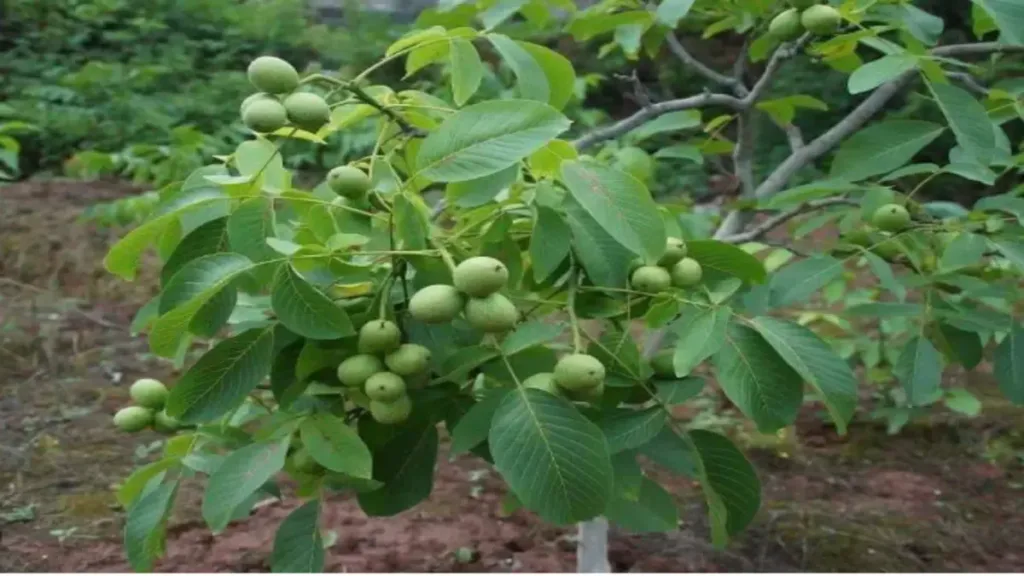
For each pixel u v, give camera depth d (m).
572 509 1.49
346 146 6.26
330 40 8.95
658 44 2.93
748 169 2.96
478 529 3.71
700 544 3.67
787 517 3.88
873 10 2.35
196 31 9.27
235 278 1.61
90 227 6.14
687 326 1.68
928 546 3.68
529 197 1.78
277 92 1.69
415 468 1.82
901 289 2.21
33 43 9.05
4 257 5.85
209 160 6.13
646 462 4.29
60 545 3.52
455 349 1.72
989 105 2.48
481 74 1.95
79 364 5.02
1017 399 2.26
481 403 1.64
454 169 1.57
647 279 1.73
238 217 1.66
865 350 4.22
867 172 2.22
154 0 9.27
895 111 6.83
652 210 1.59
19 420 4.48
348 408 1.98
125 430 1.93
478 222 1.73
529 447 1.50
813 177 5.50
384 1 10.10
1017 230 2.35
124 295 5.74
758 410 1.62
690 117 2.83
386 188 1.77
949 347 2.44
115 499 3.85
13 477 3.99
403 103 1.94
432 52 2.04
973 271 2.56
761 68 7.33
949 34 5.73
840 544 3.68
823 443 4.61
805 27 2.23
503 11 2.49
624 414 1.72
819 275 2.23
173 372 4.96
